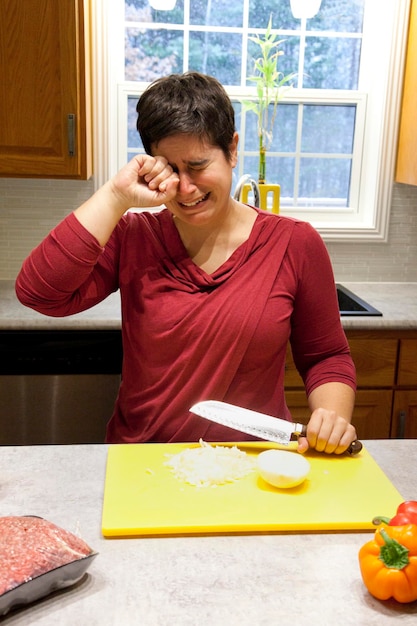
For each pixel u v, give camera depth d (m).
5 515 1.00
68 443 2.29
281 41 2.61
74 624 0.79
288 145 2.88
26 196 2.66
